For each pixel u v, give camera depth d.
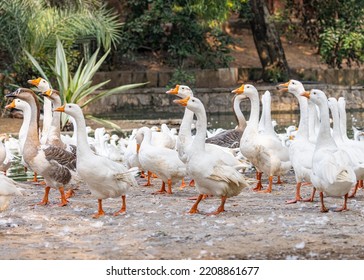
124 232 9.27
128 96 34.41
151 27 36.56
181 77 35.31
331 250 8.17
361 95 36.56
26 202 11.98
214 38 38.06
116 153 15.75
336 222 9.77
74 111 10.49
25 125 15.37
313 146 11.85
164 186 13.06
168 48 36.88
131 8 37.19
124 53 37.06
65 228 9.53
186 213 10.64
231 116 32.22
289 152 12.26
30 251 8.29
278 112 34.19
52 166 11.48
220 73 37.56
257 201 11.83
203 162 10.39
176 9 36.09
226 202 11.73
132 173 10.78
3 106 29.00
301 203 11.53
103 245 8.54
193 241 8.66
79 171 10.42
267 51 37.81
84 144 10.45
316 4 39.06
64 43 30.17
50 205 11.66
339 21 38.62
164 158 12.66
